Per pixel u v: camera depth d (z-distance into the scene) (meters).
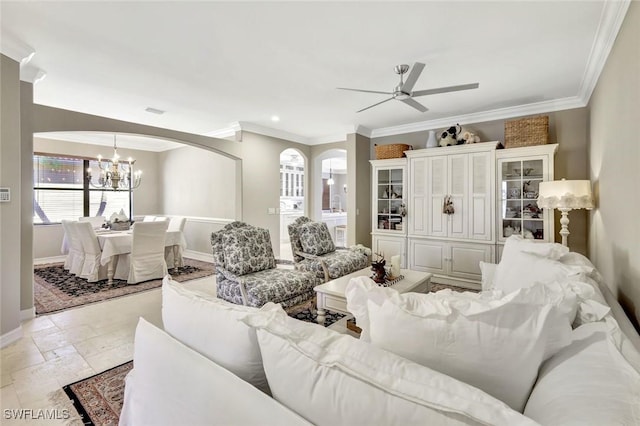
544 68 3.00
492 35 2.43
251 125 5.26
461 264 4.41
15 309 2.64
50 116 3.25
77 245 4.84
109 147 6.77
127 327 2.93
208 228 6.21
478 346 0.85
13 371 2.19
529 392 0.87
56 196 6.16
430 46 2.61
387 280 2.79
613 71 2.30
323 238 4.18
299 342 0.84
